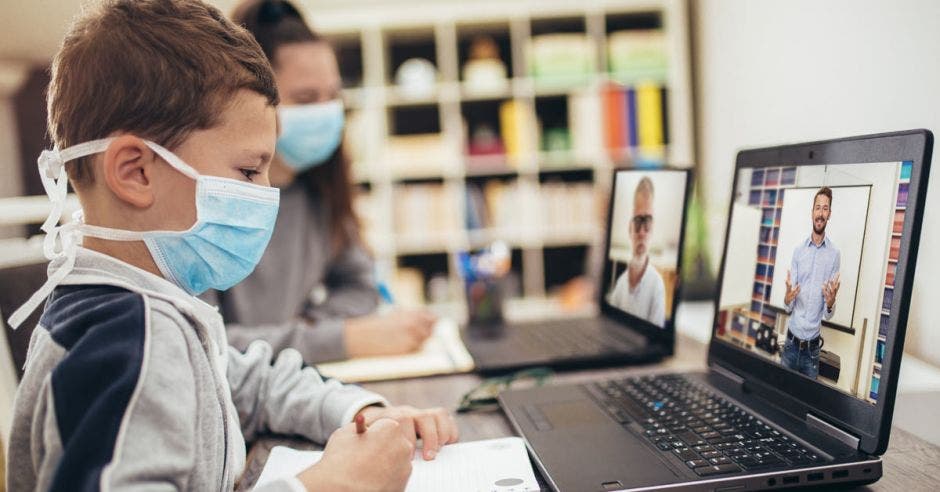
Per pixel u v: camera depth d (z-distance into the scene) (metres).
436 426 0.82
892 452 0.74
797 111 1.62
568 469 0.69
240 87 0.64
